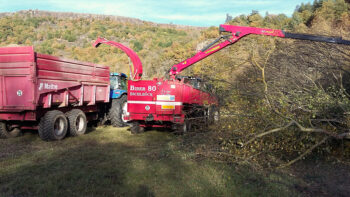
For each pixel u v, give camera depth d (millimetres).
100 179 3604
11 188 3275
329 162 4316
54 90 6191
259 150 4363
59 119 6422
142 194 3139
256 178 3613
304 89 5316
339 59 5430
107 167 4152
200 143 4828
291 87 5441
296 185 3414
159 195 3121
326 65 5551
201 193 3125
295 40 6062
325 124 4621
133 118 6949
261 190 3230
